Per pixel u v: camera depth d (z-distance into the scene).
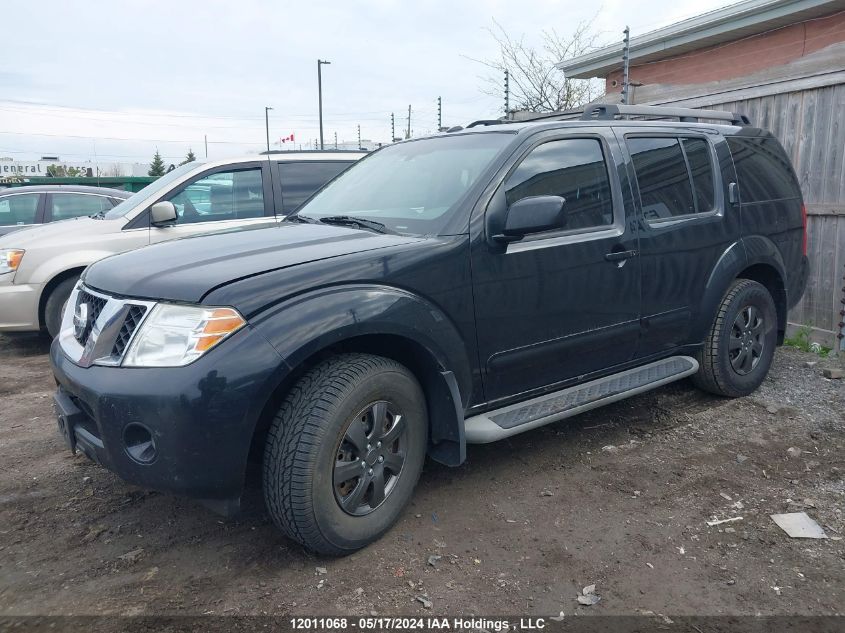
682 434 4.33
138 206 6.80
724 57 9.70
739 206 4.75
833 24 8.20
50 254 6.54
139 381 2.64
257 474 3.64
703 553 3.00
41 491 3.68
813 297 6.29
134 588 2.79
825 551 3.00
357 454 2.92
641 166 4.20
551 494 3.56
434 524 3.27
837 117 5.88
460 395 3.29
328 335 2.76
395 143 4.60
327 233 3.45
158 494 3.62
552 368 3.72
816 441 4.18
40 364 6.43
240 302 2.68
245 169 6.99
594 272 3.78
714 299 4.54
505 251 3.39
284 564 2.95
